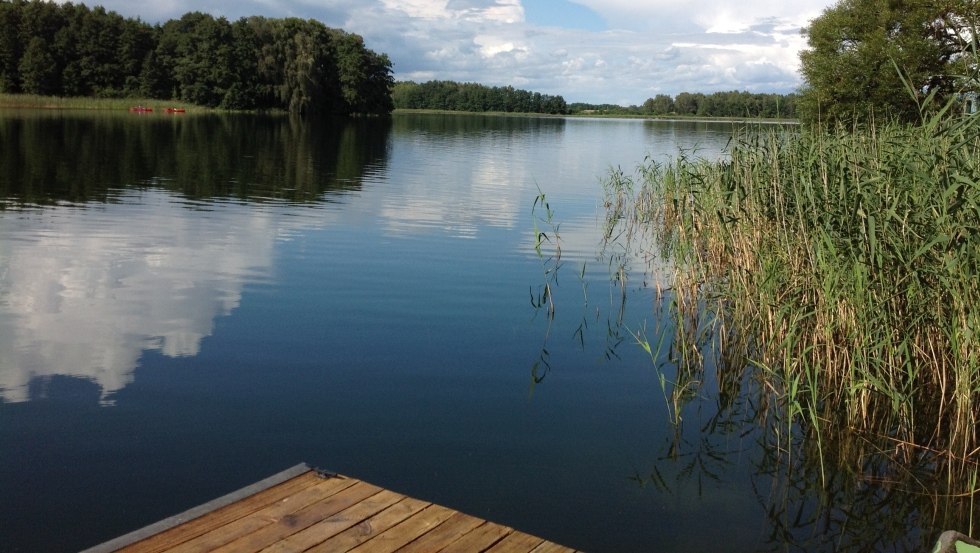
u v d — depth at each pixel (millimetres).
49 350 5617
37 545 3260
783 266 6145
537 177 19500
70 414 4578
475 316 7113
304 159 22500
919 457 4758
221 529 3014
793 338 5684
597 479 4184
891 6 20688
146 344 5863
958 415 4727
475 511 3756
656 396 5512
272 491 3369
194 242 9672
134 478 3869
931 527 3934
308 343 6094
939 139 5113
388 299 7504
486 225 12070
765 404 5520
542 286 8375
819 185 6156
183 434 4391
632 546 3547
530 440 4605
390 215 12664
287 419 4668
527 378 5645
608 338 6695
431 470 4141
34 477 3836
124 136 27297
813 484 4336
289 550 2889
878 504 4156
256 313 6824
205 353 5746
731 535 3713
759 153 7535
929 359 5289
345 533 3049
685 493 4105
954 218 4969
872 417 5262
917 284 5027
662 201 12477
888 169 5410
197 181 16078
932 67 19562
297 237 10383
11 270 7805
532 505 3855
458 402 5105
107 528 3408
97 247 9094
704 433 4953
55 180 14977
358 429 4590
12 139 23156
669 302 7941
